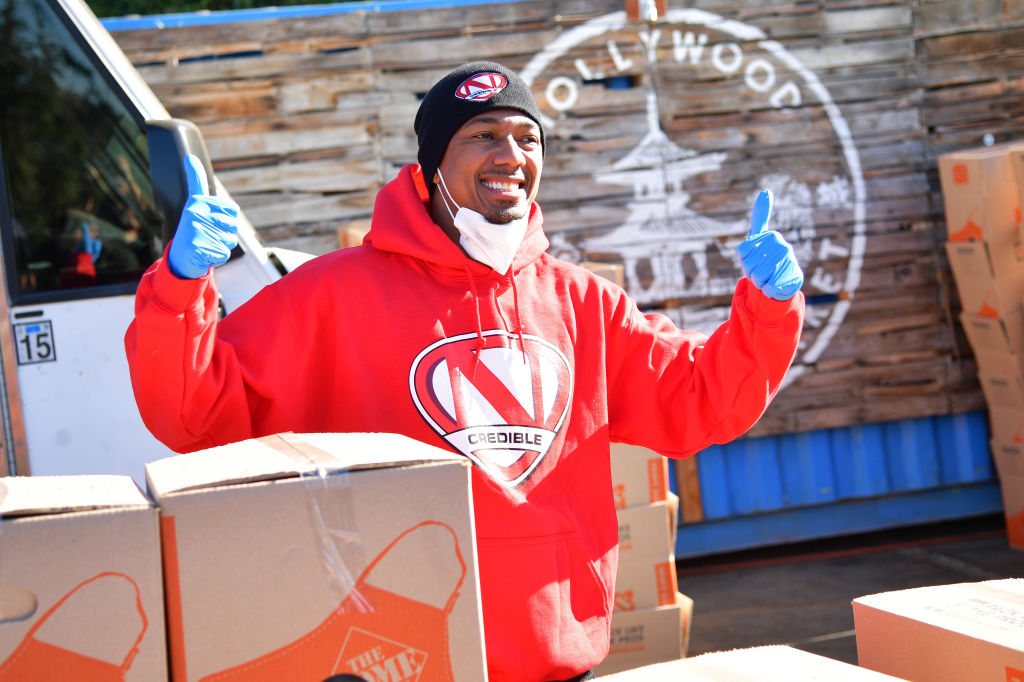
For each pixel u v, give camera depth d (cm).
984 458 588
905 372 572
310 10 522
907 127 572
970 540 579
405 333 180
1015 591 179
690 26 547
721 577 548
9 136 294
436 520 123
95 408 292
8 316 288
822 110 563
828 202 564
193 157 161
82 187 296
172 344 155
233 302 292
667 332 203
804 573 542
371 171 530
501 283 188
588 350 191
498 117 189
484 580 168
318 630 118
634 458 370
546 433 179
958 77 576
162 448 296
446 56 532
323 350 184
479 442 174
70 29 297
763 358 182
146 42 509
